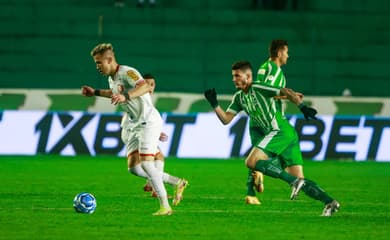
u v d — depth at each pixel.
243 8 57.47
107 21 55.03
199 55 54.25
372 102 48.00
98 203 24.31
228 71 54.00
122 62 53.56
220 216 21.28
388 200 26.83
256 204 24.53
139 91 20.48
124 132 24.02
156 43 54.28
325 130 46.09
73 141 45.69
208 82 53.62
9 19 54.50
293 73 54.25
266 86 21.78
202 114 45.88
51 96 47.28
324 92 54.16
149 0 56.72
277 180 33.59
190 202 24.95
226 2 57.34
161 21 55.62
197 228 18.97
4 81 52.94
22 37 53.97
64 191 28.03
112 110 47.09
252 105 22.17
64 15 55.06
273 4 57.69
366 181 34.44
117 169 37.91
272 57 23.95
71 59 53.50
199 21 55.91
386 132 46.41
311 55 54.88
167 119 45.66
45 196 26.17
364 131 46.28
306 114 20.50
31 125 45.56
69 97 47.28
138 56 53.78
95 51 20.81
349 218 21.22
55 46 53.84
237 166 40.91
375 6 57.47
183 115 45.72
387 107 48.06
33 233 17.95
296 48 54.88
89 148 45.72
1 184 30.41
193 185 31.33
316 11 57.16
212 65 54.03
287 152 22.50
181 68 53.75
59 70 53.28
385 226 19.77
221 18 56.06
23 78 53.03
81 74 53.22
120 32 54.56
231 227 19.20
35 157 44.09
